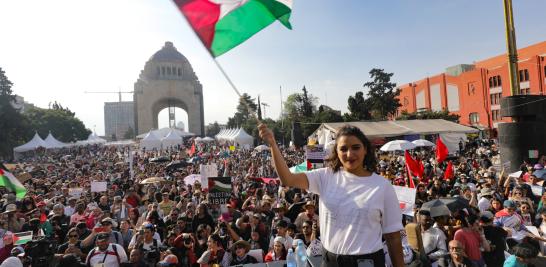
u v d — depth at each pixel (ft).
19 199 42.75
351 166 7.39
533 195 33.60
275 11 10.46
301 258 12.78
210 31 9.87
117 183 61.41
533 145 62.69
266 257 21.80
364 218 7.03
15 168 91.71
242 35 10.08
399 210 7.43
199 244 24.76
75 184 54.80
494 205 28.22
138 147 213.87
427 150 104.73
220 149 166.50
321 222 7.68
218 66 8.52
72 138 286.05
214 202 32.14
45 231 28.86
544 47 183.52
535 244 23.99
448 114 203.00
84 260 22.66
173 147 186.80
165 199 37.76
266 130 7.93
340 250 7.08
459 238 19.58
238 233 27.14
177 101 359.66
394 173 53.11
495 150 102.42
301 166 46.21
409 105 265.34
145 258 22.29
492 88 201.16
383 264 7.05
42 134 257.55
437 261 18.16
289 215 31.60
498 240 21.39
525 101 63.05
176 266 20.21
